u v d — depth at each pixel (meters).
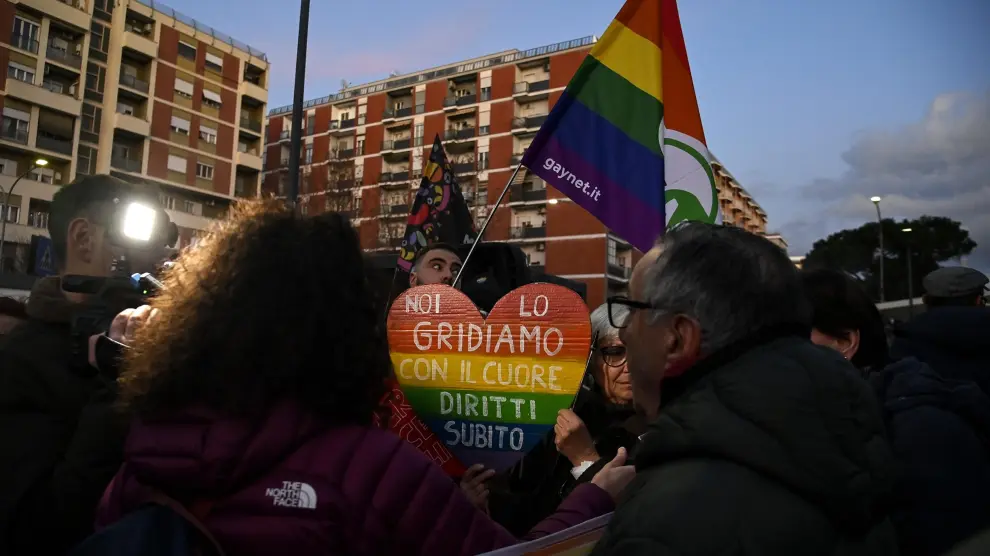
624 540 0.81
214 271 0.96
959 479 1.27
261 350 0.89
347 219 1.07
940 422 1.34
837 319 1.64
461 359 1.64
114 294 1.29
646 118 2.35
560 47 39.75
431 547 0.92
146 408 0.90
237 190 38.59
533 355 1.60
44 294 1.34
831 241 42.28
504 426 1.60
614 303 1.05
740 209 64.75
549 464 1.86
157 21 33.75
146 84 33.31
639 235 2.28
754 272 0.94
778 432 0.80
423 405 1.65
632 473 1.33
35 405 1.23
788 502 0.77
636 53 2.39
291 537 0.84
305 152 47.44
